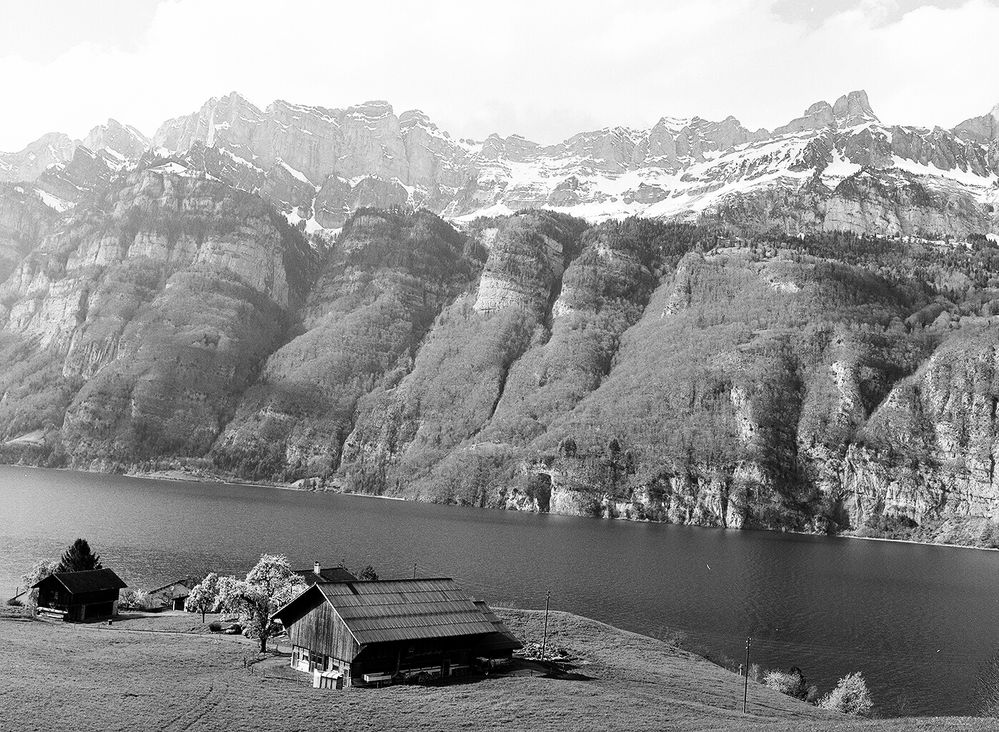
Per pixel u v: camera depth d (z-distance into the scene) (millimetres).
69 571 129250
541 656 110312
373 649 91750
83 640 104500
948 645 155375
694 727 82125
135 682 85875
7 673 84625
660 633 150875
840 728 79062
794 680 118938
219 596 121188
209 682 87500
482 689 91188
